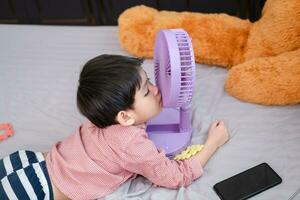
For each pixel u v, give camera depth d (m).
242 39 1.29
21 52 1.55
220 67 1.36
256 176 0.92
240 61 1.29
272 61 1.13
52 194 0.93
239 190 0.90
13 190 0.90
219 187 0.91
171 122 1.11
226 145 1.03
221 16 1.37
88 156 0.92
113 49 1.50
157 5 2.08
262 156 0.99
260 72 1.12
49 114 1.24
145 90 0.89
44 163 0.95
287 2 1.15
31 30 1.70
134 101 0.87
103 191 0.94
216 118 1.13
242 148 1.02
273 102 1.12
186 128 1.07
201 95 1.22
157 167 0.90
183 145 1.05
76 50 1.52
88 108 0.88
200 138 1.07
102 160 0.91
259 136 1.04
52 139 1.14
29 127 1.20
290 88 1.08
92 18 2.25
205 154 0.99
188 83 0.89
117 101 0.85
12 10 2.33
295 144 1.00
